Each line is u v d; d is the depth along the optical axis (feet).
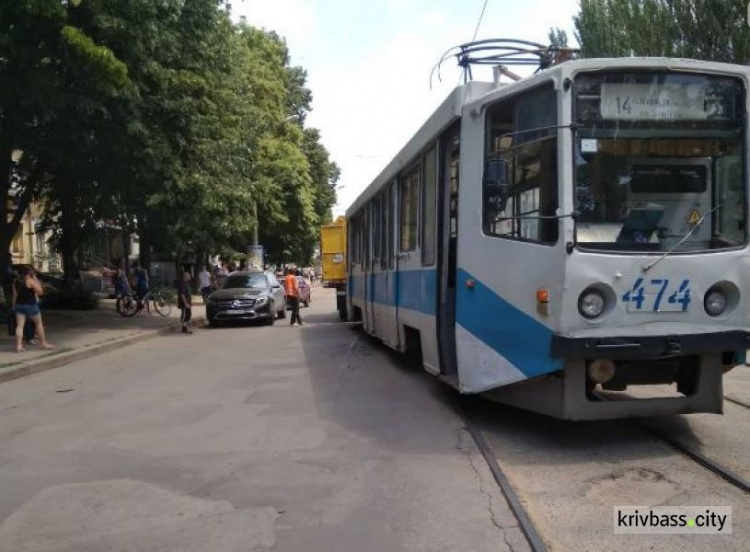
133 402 32.71
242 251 150.51
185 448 23.88
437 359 29.66
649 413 21.61
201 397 33.37
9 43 44.16
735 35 60.95
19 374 41.32
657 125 21.42
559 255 20.79
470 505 17.71
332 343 55.42
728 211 21.72
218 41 66.74
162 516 17.63
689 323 21.11
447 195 29.04
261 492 19.17
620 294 20.72
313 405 30.58
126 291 83.05
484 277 23.94
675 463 20.47
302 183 144.25
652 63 21.22
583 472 19.92
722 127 21.74
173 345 57.88
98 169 65.51
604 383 21.86
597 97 21.26
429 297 30.89
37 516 17.88
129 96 53.36
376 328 47.78
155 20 52.65
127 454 23.35
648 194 21.31
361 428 26.02
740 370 34.99
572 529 15.96
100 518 17.62
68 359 47.57
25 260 121.19
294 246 172.45
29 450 24.38
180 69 61.87
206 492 19.31
